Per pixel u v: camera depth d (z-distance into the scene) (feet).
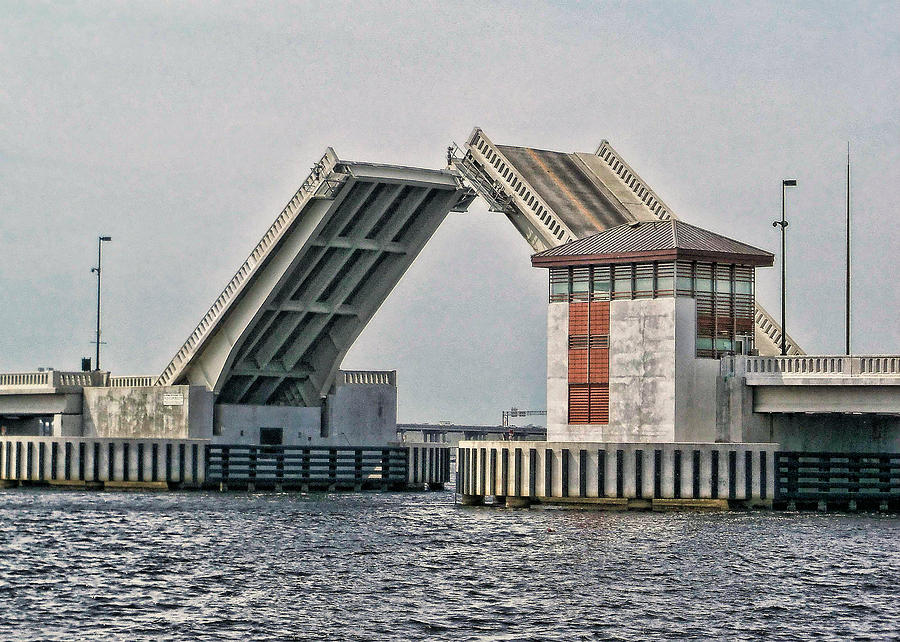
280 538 537.24
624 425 654.53
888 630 371.97
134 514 623.36
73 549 501.56
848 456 637.71
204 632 363.15
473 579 441.27
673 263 644.69
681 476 613.11
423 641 356.38
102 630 364.17
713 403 649.20
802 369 630.74
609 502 629.51
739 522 577.43
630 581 437.99
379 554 493.36
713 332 654.53
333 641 355.56
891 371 611.88
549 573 452.35
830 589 426.51
